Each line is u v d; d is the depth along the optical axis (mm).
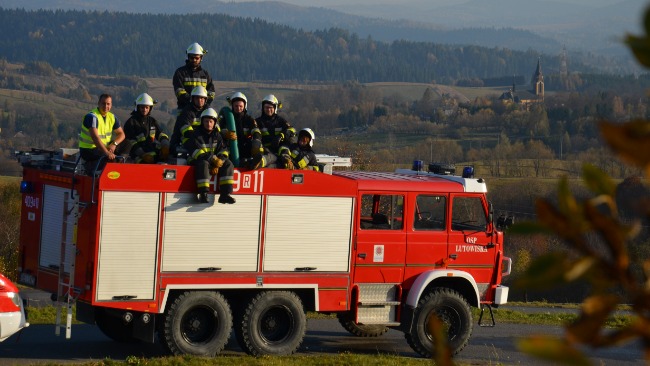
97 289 16969
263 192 18328
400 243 19688
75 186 17312
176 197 17516
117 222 17062
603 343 2246
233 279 18094
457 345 19906
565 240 2387
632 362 20922
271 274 18453
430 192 20031
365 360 18109
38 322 22031
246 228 18203
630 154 2072
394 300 19750
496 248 20656
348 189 19172
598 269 2285
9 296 16328
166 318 17516
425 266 19953
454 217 20438
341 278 19156
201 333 17953
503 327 26281
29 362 16938
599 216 2291
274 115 19891
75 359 17547
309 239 18797
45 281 18078
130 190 17141
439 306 19844
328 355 18609
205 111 17641
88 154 17312
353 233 19266
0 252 56344
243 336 18266
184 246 17641
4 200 63094
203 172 17438
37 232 18312
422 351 19672
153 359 17000
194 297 17703
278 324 18703
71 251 17297
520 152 136125
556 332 25672
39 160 18297
